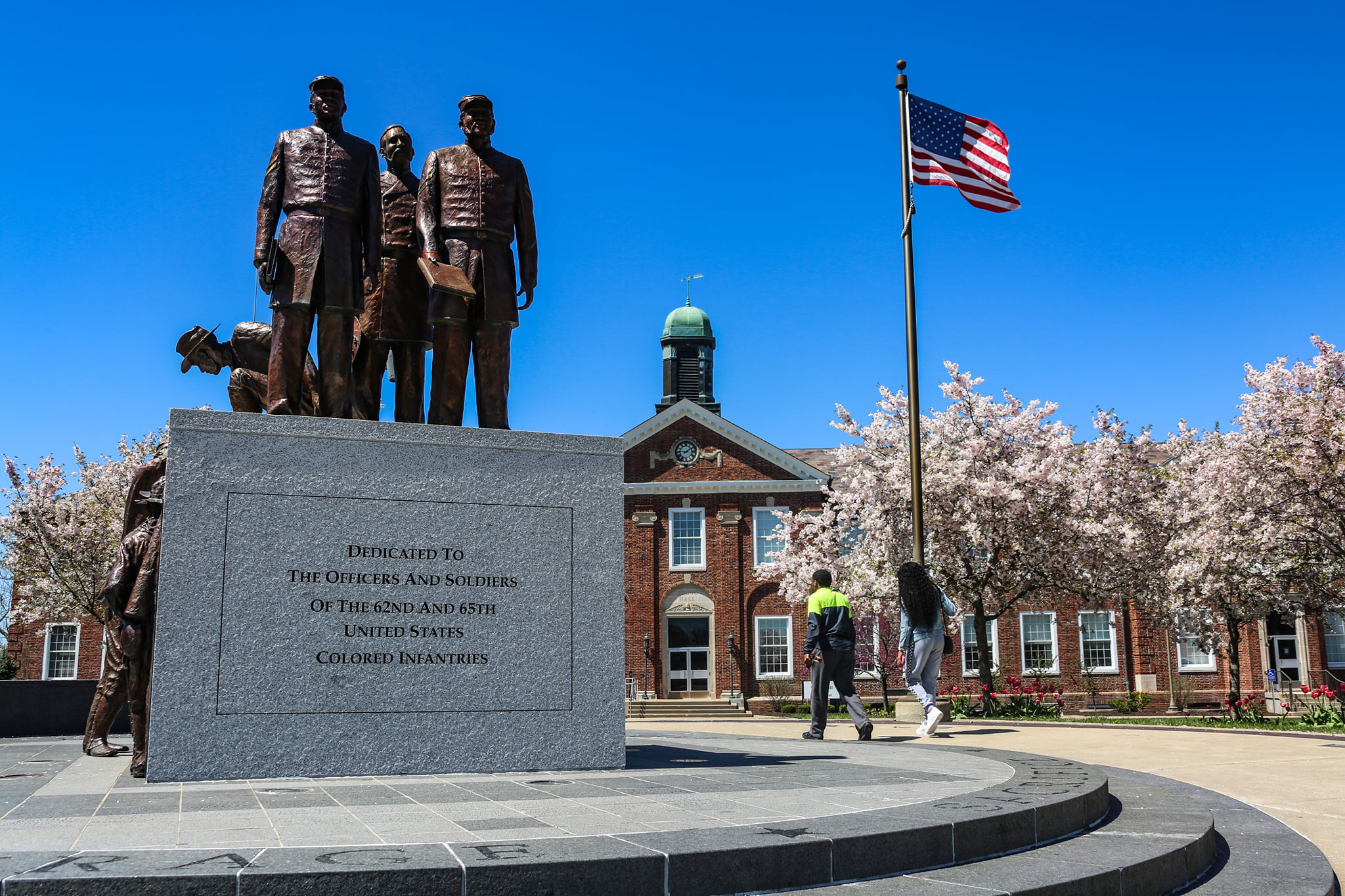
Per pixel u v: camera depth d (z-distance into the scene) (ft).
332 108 26.94
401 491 23.76
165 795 18.58
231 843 13.20
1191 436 112.27
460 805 17.13
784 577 125.49
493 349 27.89
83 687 46.96
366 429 23.73
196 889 11.18
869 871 14.21
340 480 23.36
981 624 92.43
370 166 27.09
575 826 14.83
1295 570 85.35
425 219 27.45
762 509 139.54
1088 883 14.47
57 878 11.04
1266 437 82.17
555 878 12.10
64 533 109.91
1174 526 99.14
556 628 24.36
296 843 13.24
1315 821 23.16
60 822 15.15
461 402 27.63
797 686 133.28
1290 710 81.35
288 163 26.48
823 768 24.53
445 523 23.94
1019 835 16.60
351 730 22.34
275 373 26.08
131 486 27.48
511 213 27.99
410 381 30.96
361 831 14.32
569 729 24.02
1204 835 18.24
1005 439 95.45
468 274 27.30
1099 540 90.99
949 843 15.29
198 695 21.53
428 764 22.74
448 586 23.70
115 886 11.09
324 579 22.79
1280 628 135.33
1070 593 104.22
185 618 21.74
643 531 139.74
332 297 26.05
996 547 92.68
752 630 136.77
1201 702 134.41
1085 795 19.15
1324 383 79.97
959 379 97.86
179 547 21.95
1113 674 134.82
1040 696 85.35
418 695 22.97
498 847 12.96
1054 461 92.43
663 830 14.53
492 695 23.54
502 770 23.26
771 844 13.43
